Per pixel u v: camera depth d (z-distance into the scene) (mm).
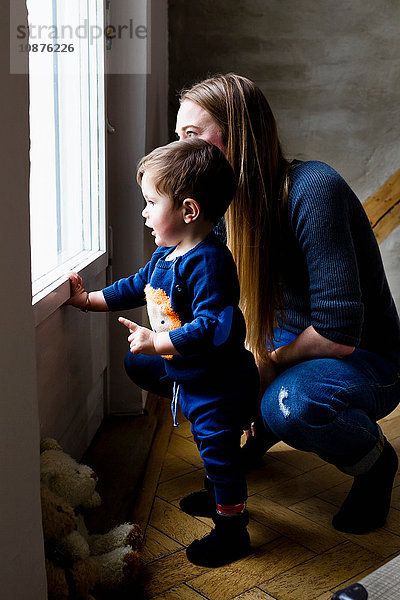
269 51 3084
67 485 1479
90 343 2135
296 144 3191
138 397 2480
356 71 3094
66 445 1898
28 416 1089
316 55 3084
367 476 1751
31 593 1114
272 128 1662
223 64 3105
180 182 1535
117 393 2477
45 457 1518
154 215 1586
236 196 1661
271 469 2109
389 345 1820
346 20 3037
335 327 1617
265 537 1733
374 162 3201
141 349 1536
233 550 1628
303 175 1640
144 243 2463
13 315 1018
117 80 2289
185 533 1745
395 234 3271
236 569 1596
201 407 1616
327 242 1593
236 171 1656
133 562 1500
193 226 1588
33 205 1638
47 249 1773
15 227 1018
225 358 1605
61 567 1355
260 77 3115
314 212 1597
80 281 1777
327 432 1647
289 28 3055
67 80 1953
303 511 1865
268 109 1662
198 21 3061
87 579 1376
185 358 1611
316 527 1786
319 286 1616
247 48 3082
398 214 3246
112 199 2375
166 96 3086
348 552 1674
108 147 2328
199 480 2037
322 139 3182
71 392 1922
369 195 3244
